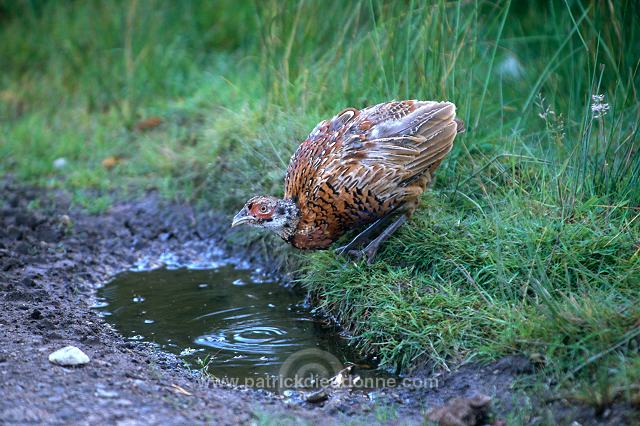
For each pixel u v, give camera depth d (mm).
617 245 5938
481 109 7512
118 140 9844
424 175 6461
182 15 11391
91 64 11078
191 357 5914
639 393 4586
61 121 10445
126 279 7473
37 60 11766
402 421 4891
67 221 8305
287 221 6285
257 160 7844
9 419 4531
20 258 7441
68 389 4938
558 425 4684
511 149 7387
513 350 5273
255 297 7070
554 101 7969
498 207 6742
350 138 6219
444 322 5637
